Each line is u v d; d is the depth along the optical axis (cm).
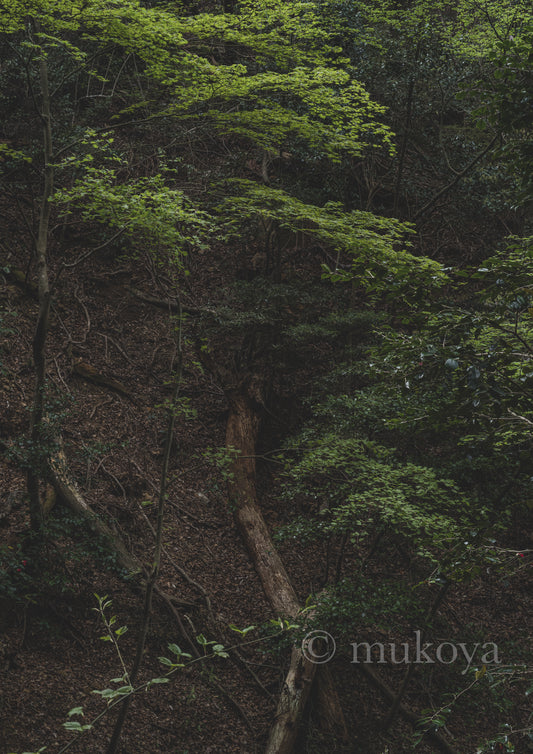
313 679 938
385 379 514
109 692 381
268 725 909
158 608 981
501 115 474
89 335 1302
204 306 1343
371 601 837
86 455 971
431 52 1507
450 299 480
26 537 870
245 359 1341
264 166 1474
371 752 911
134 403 1247
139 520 1078
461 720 982
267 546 1118
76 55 830
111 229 1427
